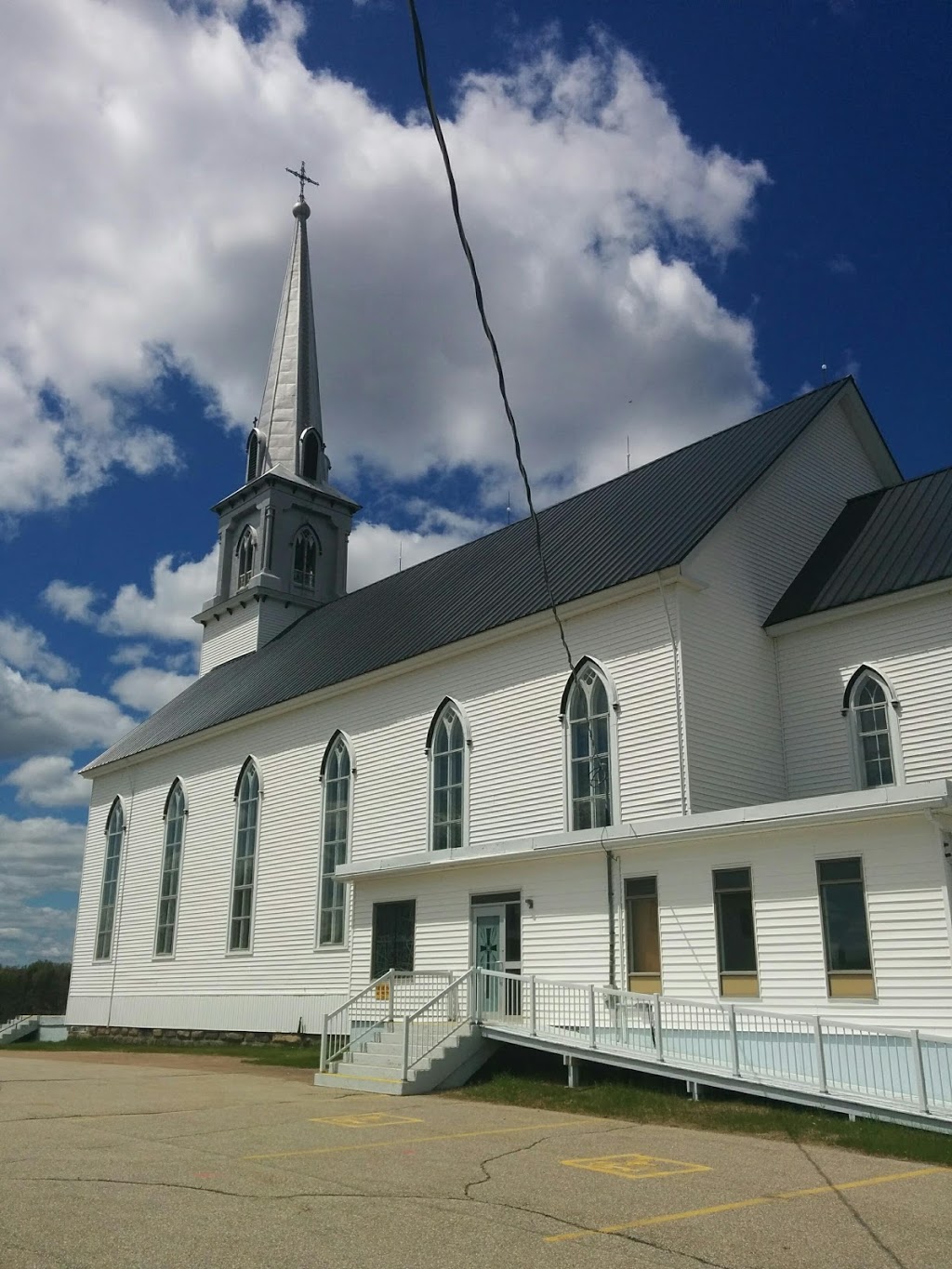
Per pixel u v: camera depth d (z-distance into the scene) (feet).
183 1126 47.70
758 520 88.79
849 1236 29.76
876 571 82.94
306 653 132.05
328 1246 27.02
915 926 56.39
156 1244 26.53
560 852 74.02
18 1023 147.13
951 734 73.82
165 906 134.92
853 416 101.81
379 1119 52.08
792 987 60.54
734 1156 43.19
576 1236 28.91
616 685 82.48
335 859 108.68
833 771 80.28
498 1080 66.64
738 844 65.05
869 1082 53.16
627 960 69.36
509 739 90.79
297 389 175.73
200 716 139.74
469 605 104.06
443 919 83.25
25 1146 40.73
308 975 108.99
